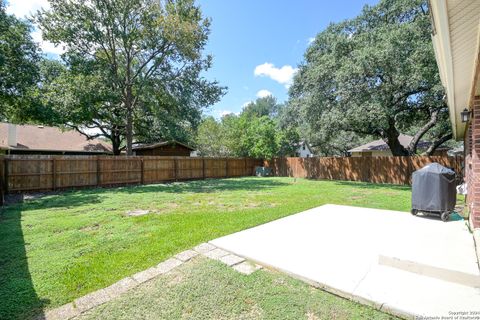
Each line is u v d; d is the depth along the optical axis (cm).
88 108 1356
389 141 1398
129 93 1492
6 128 1653
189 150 2109
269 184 1263
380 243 362
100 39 1352
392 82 1055
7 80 1163
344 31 1380
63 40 1329
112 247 358
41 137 1850
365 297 220
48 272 281
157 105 1567
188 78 1562
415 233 411
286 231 427
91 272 280
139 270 286
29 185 959
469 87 389
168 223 488
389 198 809
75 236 411
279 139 2361
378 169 1383
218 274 272
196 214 566
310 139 2106
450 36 227
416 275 264
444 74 339
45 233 430
